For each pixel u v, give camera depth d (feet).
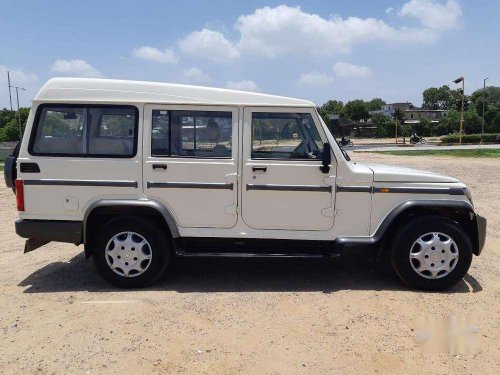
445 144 174.81
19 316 14.14
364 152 112.88
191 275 17.93
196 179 16.12
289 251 16.61
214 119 16.07
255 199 16.17
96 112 16.02
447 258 15.98
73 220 16.24
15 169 16.63
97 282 17.21
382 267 18.90
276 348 12.17
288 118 16.11
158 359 11.61
